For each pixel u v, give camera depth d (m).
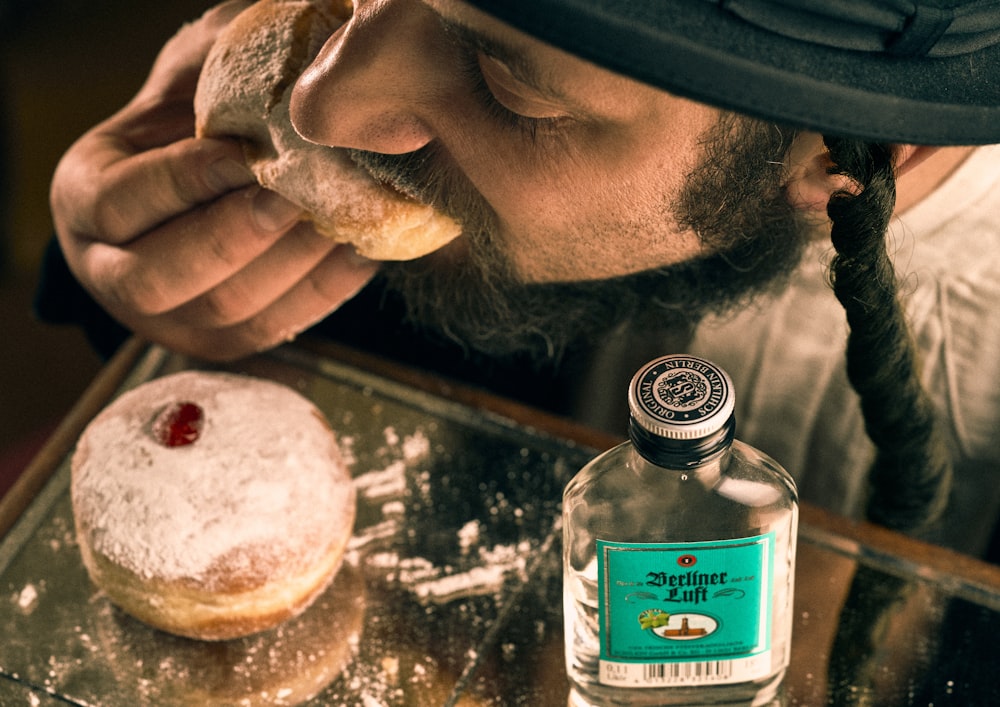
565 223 0.63
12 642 0.68
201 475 0.66
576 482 0.61
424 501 0.76
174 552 0.65
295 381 0.83
